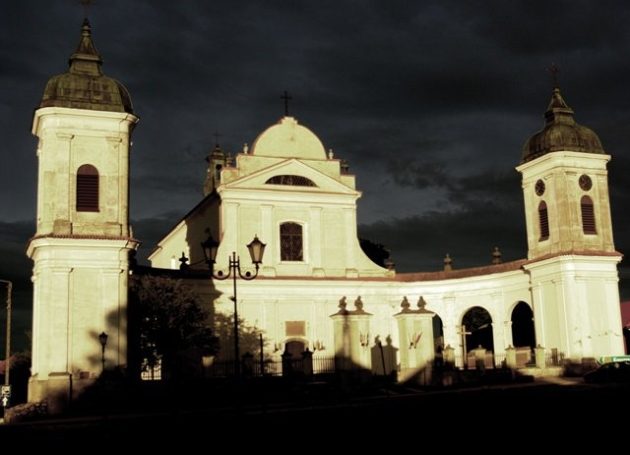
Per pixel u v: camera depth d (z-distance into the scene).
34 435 22.48
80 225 36.06
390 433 21.25
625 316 60.47
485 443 19.39
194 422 23.89
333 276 50.47
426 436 20.61
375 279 51.22
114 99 37.28
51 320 34.50
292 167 50.84
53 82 37.00
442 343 52.44
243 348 47.31
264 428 22.41
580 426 21.92
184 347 40.50
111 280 35.75
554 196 47.44
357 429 21.98
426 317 38.00
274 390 34.81
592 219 47.53
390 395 32.97
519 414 24.38
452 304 51.97
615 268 46.72
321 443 20.00
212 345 42.25
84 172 36.59
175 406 31.69
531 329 58.22
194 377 36.12
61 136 36.31
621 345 45.88
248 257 48.81
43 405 33.03
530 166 49.22
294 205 50.50
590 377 38.28
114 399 33.19
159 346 39.19
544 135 48.34
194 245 56.91
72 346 34.69
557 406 25.97
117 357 35.22
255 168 50.03
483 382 39.19
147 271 44.09
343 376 35.81
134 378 36.03
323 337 49.31
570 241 46.34
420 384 37.12
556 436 20.27
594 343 45.12
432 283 52.28
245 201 49.41
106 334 33.84
